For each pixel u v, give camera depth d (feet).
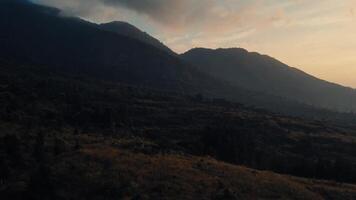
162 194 162.40
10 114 340.59
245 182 183.93
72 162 195.31
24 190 164.86
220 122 529.45
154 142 290.76
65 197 161.27
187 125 495.00
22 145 231.71
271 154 381.40
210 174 190.19
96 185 169.48
